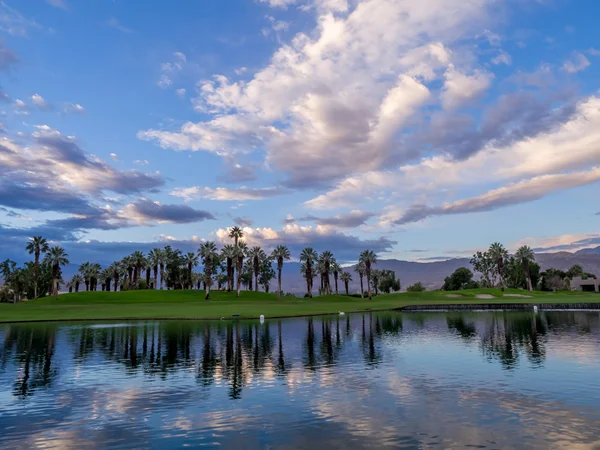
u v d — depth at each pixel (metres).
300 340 40.09
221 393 20.33
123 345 37.22
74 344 38.00
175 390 21.05
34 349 35.09
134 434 14.89
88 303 117.12
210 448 13.45
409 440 13.73
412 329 49.81
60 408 18.22
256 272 169.00
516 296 135.38
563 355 29.27
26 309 87.12
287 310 86.94
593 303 84.62
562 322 56.38
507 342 36.47
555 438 13.72
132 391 20.98
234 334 45.66
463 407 17.23
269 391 20.52
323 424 15.48
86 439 14.50
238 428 15.27
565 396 18.70
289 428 15.14
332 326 54.78
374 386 21.08
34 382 23.20
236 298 142.62
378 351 32.59
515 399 18.30
